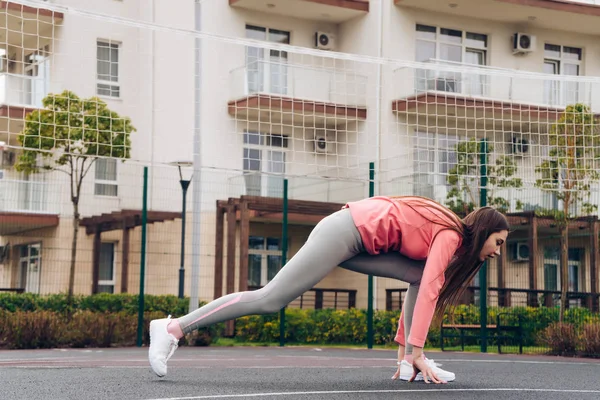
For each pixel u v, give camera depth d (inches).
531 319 566.6
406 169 776.9
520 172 779.4
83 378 242.4
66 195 702.5
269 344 604.1
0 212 668.7
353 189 795.4
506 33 910.4
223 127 786.2
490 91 855.7
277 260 831.1
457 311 575.5
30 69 740.0
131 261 725.9
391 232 230.2
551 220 686.5
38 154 682.2
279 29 853.2
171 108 782.5
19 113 723.4
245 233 700.7
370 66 822.5
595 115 727.7
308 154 804.0
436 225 230.2
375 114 803.4
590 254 695.7
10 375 253.4
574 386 250.1
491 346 560.4
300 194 794.8
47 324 526.6
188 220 711.1
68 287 652.7
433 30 869.8
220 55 802.8
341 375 270.8
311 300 801.6
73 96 695.7
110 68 791.7
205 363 345.7
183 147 771.4
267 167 788.0
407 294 248.2
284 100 786.2
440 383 236.1
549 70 948.6
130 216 677.3
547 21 912.3
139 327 545.3
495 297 683.4
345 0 834.8
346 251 230.5
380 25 831.7
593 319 536.4
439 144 795.4
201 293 706.8
